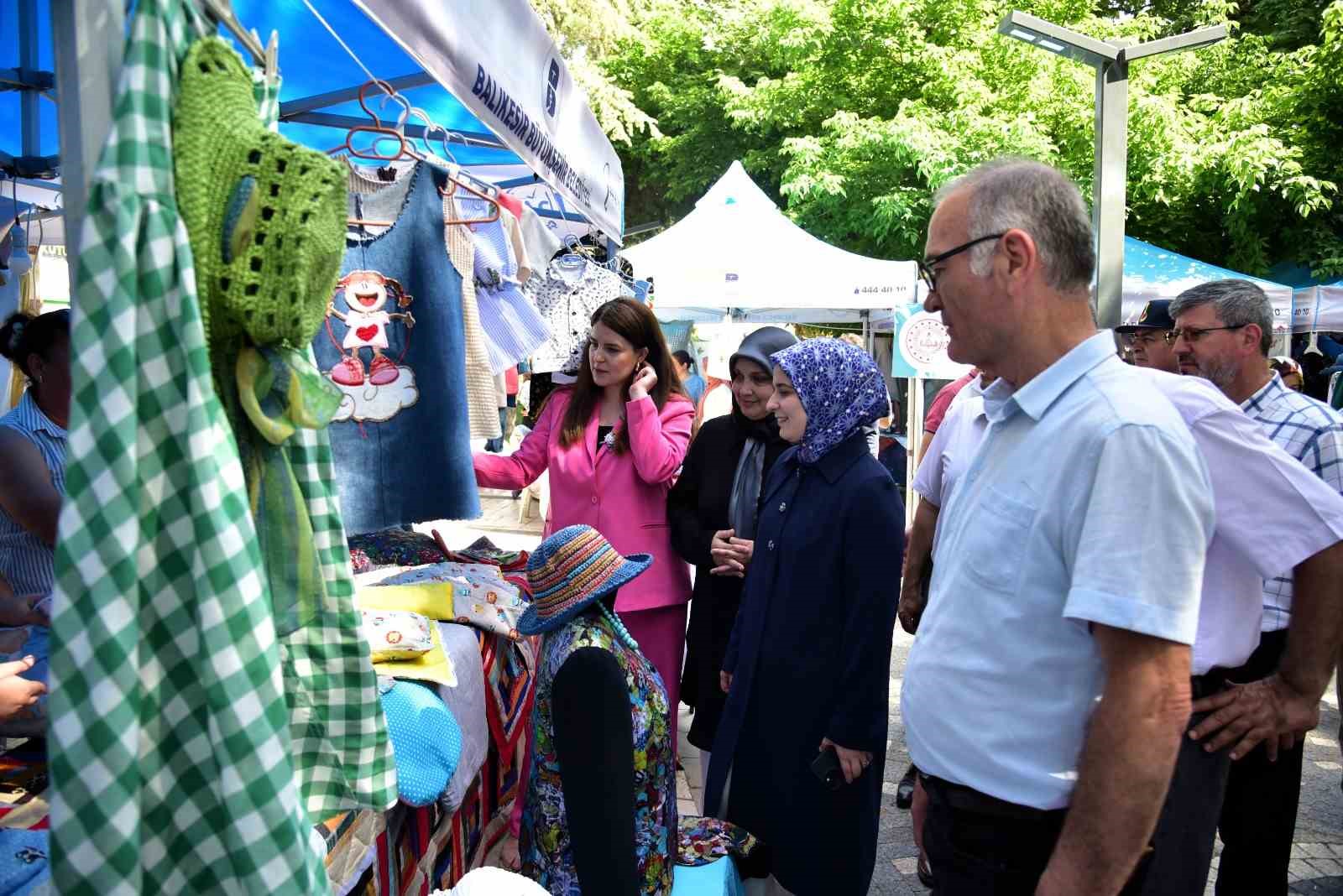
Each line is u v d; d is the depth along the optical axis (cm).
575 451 347
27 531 236
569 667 182
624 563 197
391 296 236
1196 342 290
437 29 212
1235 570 214
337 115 364
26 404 243
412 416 239
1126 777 129
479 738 265
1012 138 1300
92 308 84
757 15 1734
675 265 831
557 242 388
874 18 1450
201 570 87
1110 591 129
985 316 150
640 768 200
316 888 99
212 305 101
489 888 164
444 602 277
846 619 238
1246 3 1606
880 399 250
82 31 93
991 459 157
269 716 90
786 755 245
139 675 85
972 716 152
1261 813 262
